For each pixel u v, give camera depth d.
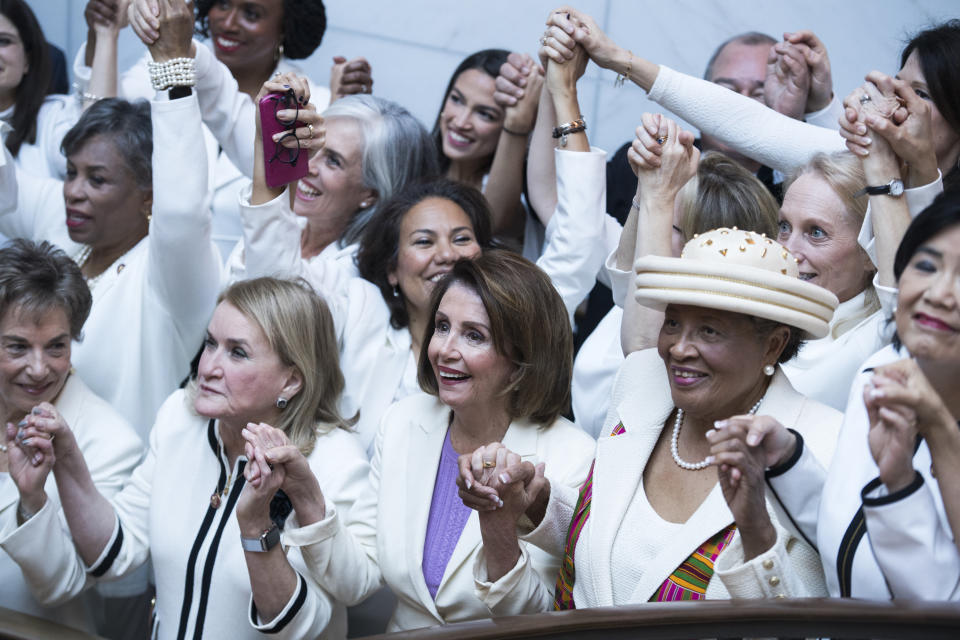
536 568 6.17
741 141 7.61
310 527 5.88
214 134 8.94
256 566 5.82
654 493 5.43
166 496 6.55
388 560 6.19
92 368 8.03
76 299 6.75
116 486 6.85
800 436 4.76
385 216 8.09
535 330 6.14
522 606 5.68
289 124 7.24
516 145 9.19
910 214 5.92
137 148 8.33
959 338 4.30
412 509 6.27
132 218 8.47
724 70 9.50
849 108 5.94
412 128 9.20
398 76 13.69
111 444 6.91
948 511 4.23
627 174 9.62
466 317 6.12
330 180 8.95
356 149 8.95
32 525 6.05
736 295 4.96
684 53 13.04
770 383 5.35
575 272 7.55
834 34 12.64
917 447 4.56
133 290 8.12
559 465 6.20
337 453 6.53
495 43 13.59
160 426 6.82
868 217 6.20
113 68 10.49
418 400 6.67
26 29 10.34
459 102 9.73
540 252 9.47
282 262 7.50
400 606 6.32
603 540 5.30
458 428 6.46
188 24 7.43
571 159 7.55
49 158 10.45
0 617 5.45
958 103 6.80
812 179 6.53
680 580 5.07
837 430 5.16
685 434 5.43
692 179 7.03
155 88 7.50
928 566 4.20
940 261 4.34
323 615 6.04
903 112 5.82
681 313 5.16
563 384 6.32
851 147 5.98
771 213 7.00
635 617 4.27
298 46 10.73
